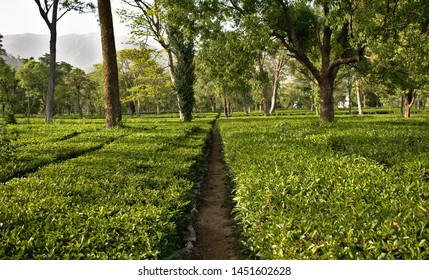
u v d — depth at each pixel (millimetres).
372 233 3562
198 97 70750
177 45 31156
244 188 5879
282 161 7500
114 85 19469
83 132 19141
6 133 8797
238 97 69250
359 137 11930
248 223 5141
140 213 4789
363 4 18172
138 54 33562
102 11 18719
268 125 21188
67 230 4258
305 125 19641
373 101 86312
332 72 23094
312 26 23203
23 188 6098
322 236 3648
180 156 10109
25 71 50062
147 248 3975
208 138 19484
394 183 5398
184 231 6352
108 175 7008
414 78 20078
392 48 17391
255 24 18641
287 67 51562
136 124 24859
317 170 6305
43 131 18625
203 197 9438
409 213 3863
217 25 19969
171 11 21062
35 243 3930
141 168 8109
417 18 17297
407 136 11781
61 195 5566
